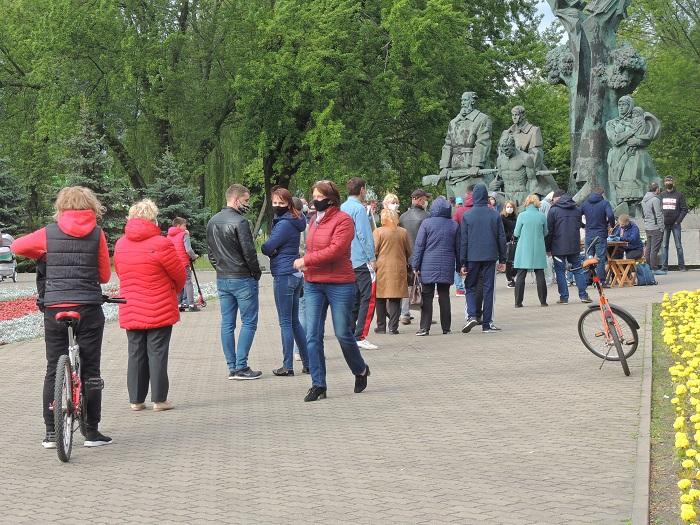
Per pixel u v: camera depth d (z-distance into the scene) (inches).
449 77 2006.6
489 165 1470.2
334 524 273.0
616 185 1221.1
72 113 1845.5
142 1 1846.7
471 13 2135.8
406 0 1822.1
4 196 1943.9
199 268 1797.5
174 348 693.9
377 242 702.5
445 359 585.0
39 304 388.8
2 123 2073.1
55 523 285.3
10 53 2050.9
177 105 1868.8
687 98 2062.0
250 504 296.4
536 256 840.9
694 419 300.7
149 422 438.9
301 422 422.0
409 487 308.2
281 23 1845.5
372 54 1941.4
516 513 275.7
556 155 2490.2
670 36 2156.7
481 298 712.4
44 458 372.8
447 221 698.8
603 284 954.1
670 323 557.0
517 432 381.7
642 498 279.4
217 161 2041.1
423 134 2027.6
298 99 1822.1
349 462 344.5
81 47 1815.9
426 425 402.3
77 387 379.6
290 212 562.3
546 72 1341.0
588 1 1311.5
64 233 386.6
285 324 561.6
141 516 288.5
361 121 1921.8
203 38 1932.8
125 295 464.4
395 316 717.3
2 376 592.1
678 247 1172.5
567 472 318.7
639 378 493.0
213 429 415.8
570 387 474.9
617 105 1279.5
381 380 522.3
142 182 1983.3
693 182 2199.8
